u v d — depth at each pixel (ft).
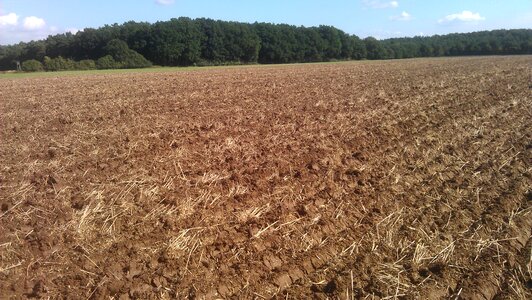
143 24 243.60
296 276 18.75
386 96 65.10
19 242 21.16
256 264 19.26
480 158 33.78
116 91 81.87
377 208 24.86
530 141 38.14
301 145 36.94
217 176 29.14
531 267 19.40
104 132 42.78
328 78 104.47
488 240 21.40
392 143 37.83
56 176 29.01
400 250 20.63
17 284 17.85
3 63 236.02
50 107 61.93
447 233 22.17
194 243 20.80
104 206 24.73
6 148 37.83
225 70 159.84
